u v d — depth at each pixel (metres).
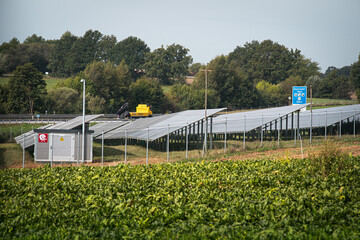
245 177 63.91
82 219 44.97
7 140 153.25
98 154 117.81
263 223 41.44
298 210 44.41
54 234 41.28
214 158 100.62
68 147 103.06
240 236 37.88
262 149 108.88
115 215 45.84
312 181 58.19
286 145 115.06
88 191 58.06
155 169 74.69
